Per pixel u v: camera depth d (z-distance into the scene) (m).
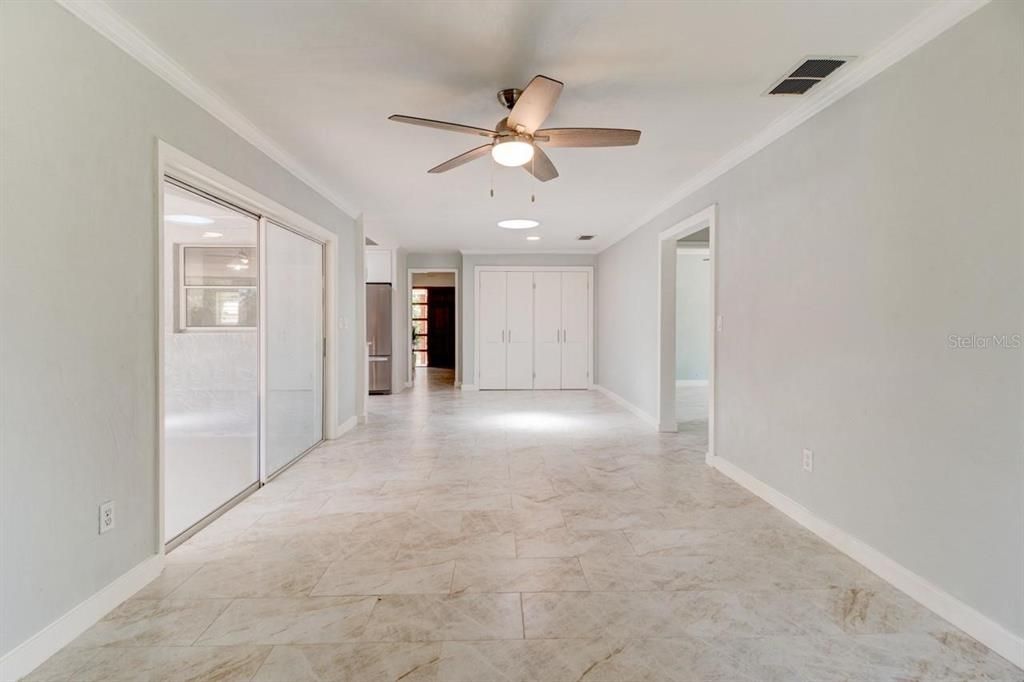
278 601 2.05
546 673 1.63
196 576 2.26
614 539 2.65
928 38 1.97
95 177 1.89
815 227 2.71
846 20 1.96
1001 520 1.72
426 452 4.43
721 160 3.67
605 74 2.40
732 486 3.51
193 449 3.60
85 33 1.84
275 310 3.69
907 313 2.11
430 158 3.62
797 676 1.61
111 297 1.97
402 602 2.05
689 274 9.34
